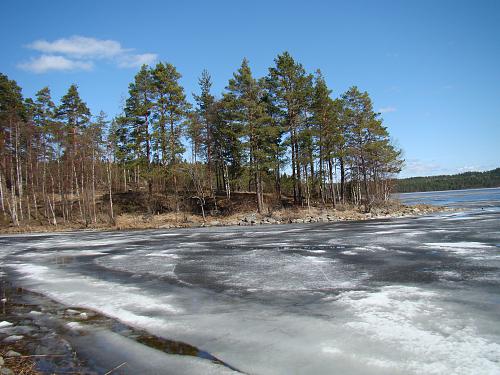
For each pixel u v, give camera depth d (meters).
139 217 39.09
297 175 41.69
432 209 39.25
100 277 12.16
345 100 41.19
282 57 38.38
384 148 41.81
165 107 38.69
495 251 13.12
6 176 49.16
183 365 5.59
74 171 43.28
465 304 7.64
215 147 43.72
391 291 8.81
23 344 6.63
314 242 17.98
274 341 6.31
